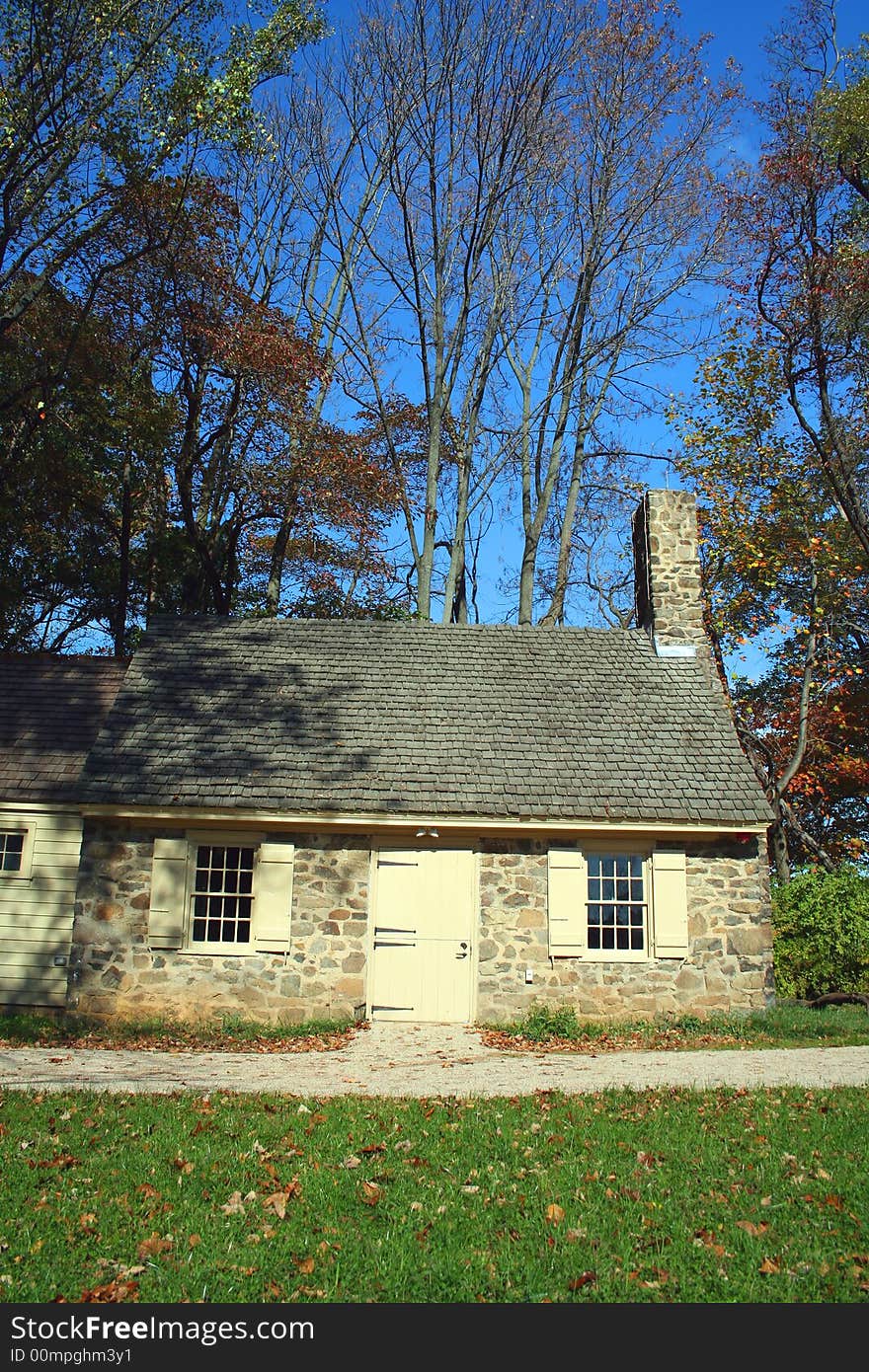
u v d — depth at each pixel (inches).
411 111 1043.3
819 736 981.2
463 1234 249.0
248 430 1016.9
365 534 1090.7
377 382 1146.7
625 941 597.9
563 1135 325.1
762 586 968.9
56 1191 273.1
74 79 780.0
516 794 597.9
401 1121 340.8
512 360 1149.1
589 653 725.9
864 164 924.0
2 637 1042.1
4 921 617.0
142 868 589.0
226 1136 323.9
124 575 1027.9
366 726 645.3
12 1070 439.2
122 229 893.2
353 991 578.2
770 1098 374.9
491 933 587.5
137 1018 570.9
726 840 606.5
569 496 1101.7
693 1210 264.4
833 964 657.0
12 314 823.1
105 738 622.8
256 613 1080.2
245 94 808.9
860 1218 257.1
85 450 956.6
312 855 593.0
